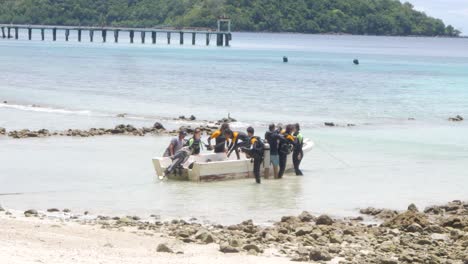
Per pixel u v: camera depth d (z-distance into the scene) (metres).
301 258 19.20
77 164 34.38
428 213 26.30
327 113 60.34
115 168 33.53
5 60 124.25
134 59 139.88
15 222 21.88
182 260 18.30
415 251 20.70
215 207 26.59
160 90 76.44
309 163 36.41
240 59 152.50
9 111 54.94
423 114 61.28
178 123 50.78
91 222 23.08
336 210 26.67
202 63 132.12
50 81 83.38
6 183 29.95
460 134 49.00
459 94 81.25
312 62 151.50
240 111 60.00
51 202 26.81
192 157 31.77
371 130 50.28
